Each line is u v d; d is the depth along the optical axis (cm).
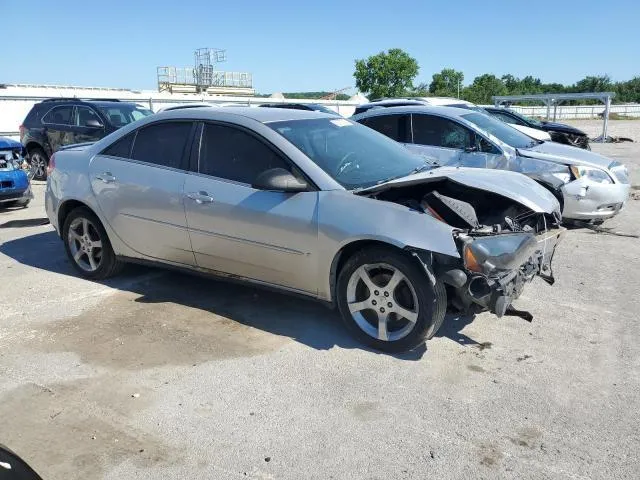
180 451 310
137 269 610
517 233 411
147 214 509
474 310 407
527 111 5281
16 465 220
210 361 406
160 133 515
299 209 424
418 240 380
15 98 1916
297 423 333
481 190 434
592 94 2611
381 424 331
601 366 395
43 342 439
